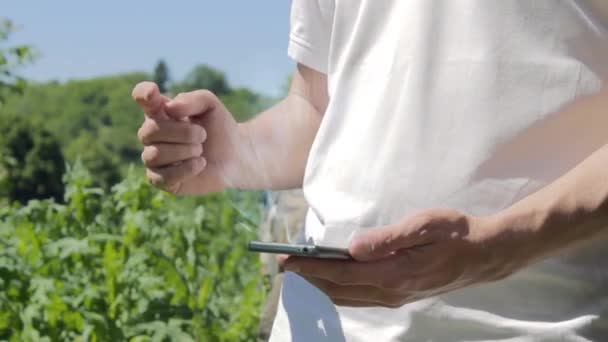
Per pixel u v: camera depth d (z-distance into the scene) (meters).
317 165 2.51
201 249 5.88
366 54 2.44
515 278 2.31
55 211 5.84
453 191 2.31
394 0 2.40
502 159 2.29
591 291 2.30
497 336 2.32
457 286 2.21
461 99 2.30
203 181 2.77
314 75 2.74
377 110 2.39
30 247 5.22
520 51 2.27
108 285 5.03
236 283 6.69
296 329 2.58
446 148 2.32
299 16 2.64
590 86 2.26
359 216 2.39
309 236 2.54
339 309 2.51
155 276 5.20
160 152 2.68
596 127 2.28
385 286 2.15
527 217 2.17
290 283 2.63
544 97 2.27
